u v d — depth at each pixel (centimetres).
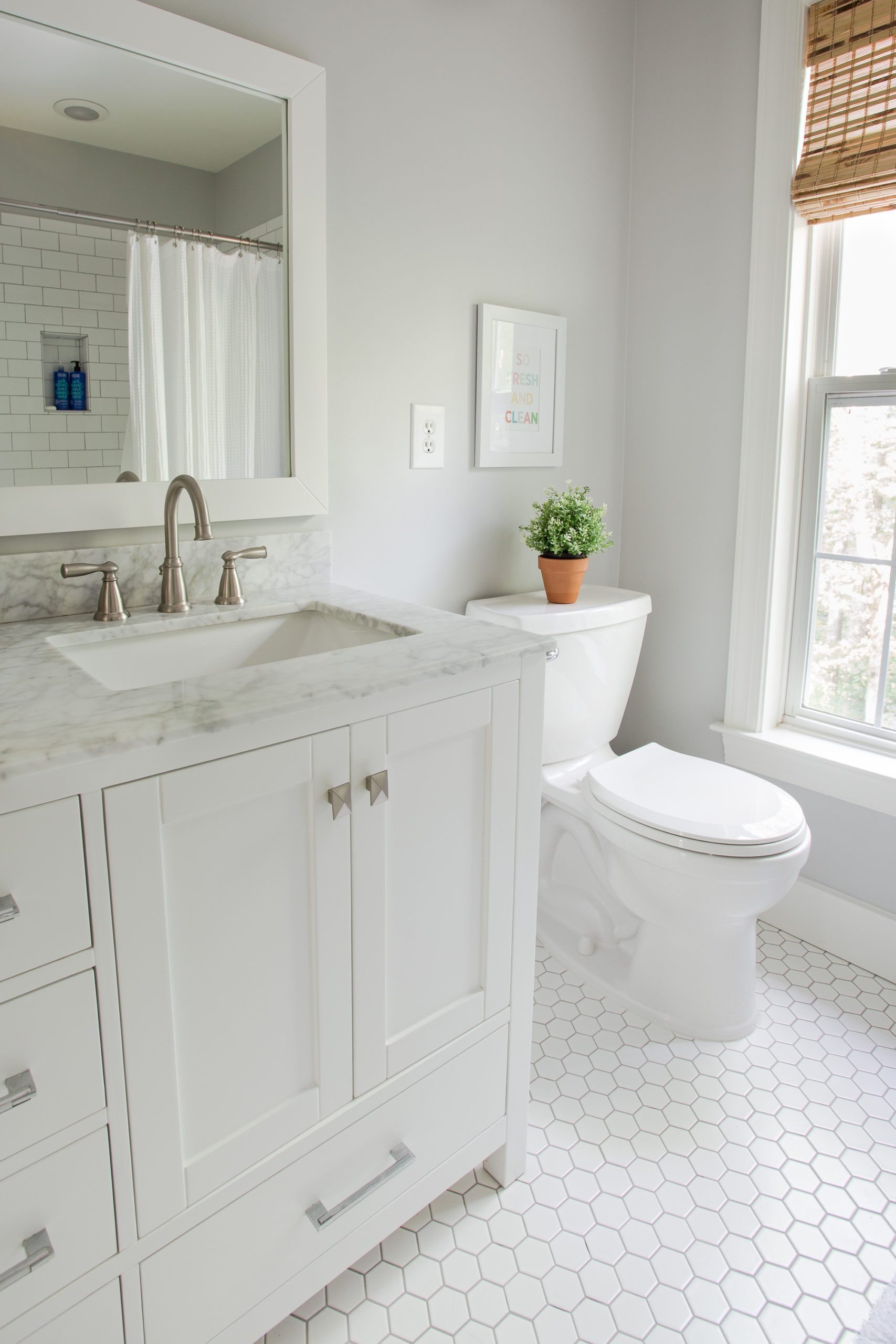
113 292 125
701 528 205
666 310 205
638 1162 135
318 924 95
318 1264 106
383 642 112
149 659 126
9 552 124
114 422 127
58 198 118
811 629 196
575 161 193
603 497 218
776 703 202
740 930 159
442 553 181
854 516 184
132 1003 81
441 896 111
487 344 179
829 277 180
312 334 147
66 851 74
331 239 151
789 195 175
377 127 154
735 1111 145
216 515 141
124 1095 83
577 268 198
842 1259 119
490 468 187
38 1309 81
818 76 169
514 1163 132
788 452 187
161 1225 88
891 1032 165
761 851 141
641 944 170
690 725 215
